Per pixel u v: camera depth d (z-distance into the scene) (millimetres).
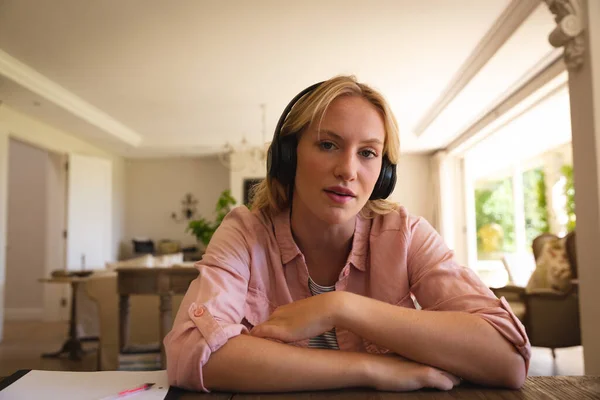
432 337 606
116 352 2994
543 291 2998
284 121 754
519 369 600
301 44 3562
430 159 7773
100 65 3984
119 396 567
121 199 7816
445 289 744
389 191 851
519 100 4391
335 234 816
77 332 3838
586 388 601
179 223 8008
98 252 6324
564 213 6910
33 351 3957
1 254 4547
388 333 611
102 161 6477
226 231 836
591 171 2129
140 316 2988
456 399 561
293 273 840
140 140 6852
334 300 630
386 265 830
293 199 813
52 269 5852
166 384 619
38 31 3340
